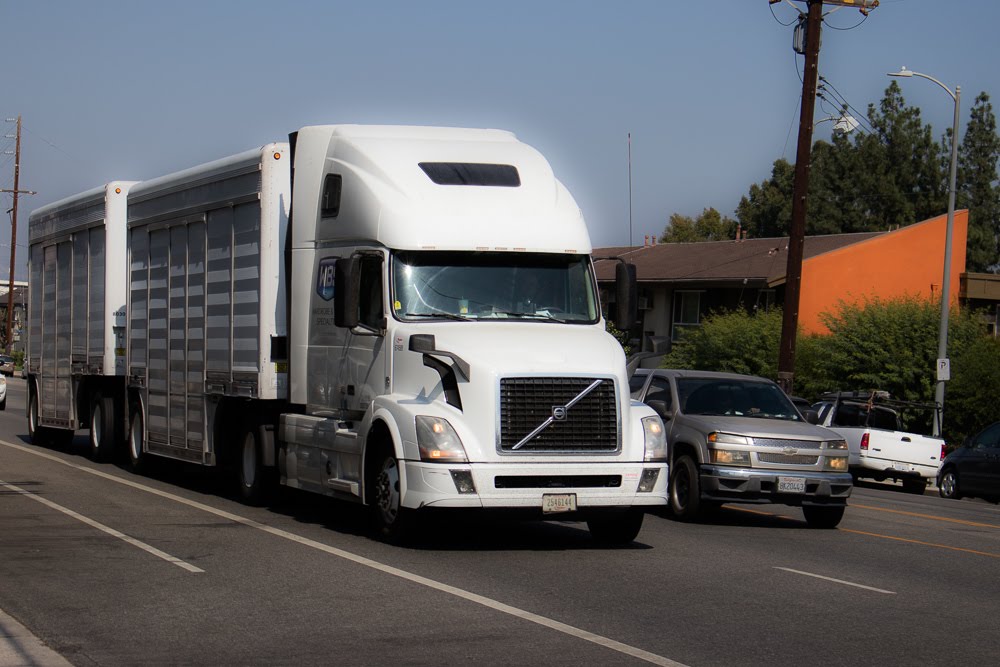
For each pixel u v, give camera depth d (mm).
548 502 11797
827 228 77688
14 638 8008
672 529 14945
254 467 15375
